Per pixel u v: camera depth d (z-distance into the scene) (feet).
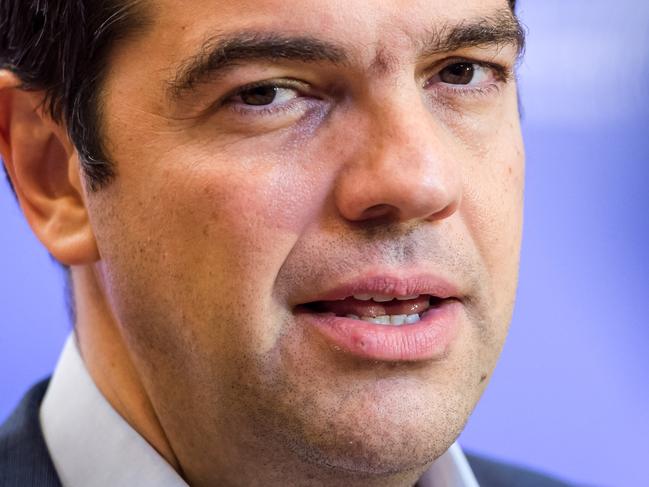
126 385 7.70
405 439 6.69
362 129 6.56
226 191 6.61
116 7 6.81
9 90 7.50
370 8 6.39
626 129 14.05
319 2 6.33
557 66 14.03
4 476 7.73
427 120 6.59
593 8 13.97
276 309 6.66
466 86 7.14
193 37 6.50
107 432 7.72
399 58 6.49
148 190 6.85
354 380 6.66
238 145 6.65
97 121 7.02
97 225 7.25
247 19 6.35
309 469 7.07
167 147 6.75
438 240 6.73
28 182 7.61
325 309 6.81
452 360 6.96
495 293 7.21
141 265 7.01
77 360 8.07
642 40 14.05
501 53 7.12
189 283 6.82
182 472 7.68
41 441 8.04
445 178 6.48
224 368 6.82
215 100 6.58
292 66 6.45
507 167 7.34
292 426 6.73
